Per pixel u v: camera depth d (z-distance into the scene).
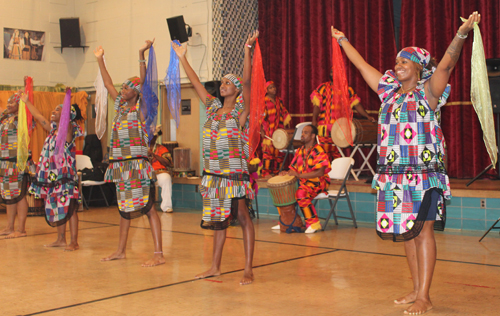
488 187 6.69
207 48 10.15
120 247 4.80
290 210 6.52
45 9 11.63
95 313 3.09
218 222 3.86
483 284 3.73
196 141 10.51
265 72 10.46
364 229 6.67
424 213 2.99
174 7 10.57
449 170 8.55
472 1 8.34
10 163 6.07
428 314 3.01
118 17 11.38
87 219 7.99
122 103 4.66
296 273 4.14
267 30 10.43
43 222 7.66
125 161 4.53
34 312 3.12
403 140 3.05
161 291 3.60
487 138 3.02
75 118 5.32
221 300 3.36
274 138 8.67
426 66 3.14
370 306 3.20
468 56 8.37
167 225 7.21
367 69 3.39
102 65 4.85
